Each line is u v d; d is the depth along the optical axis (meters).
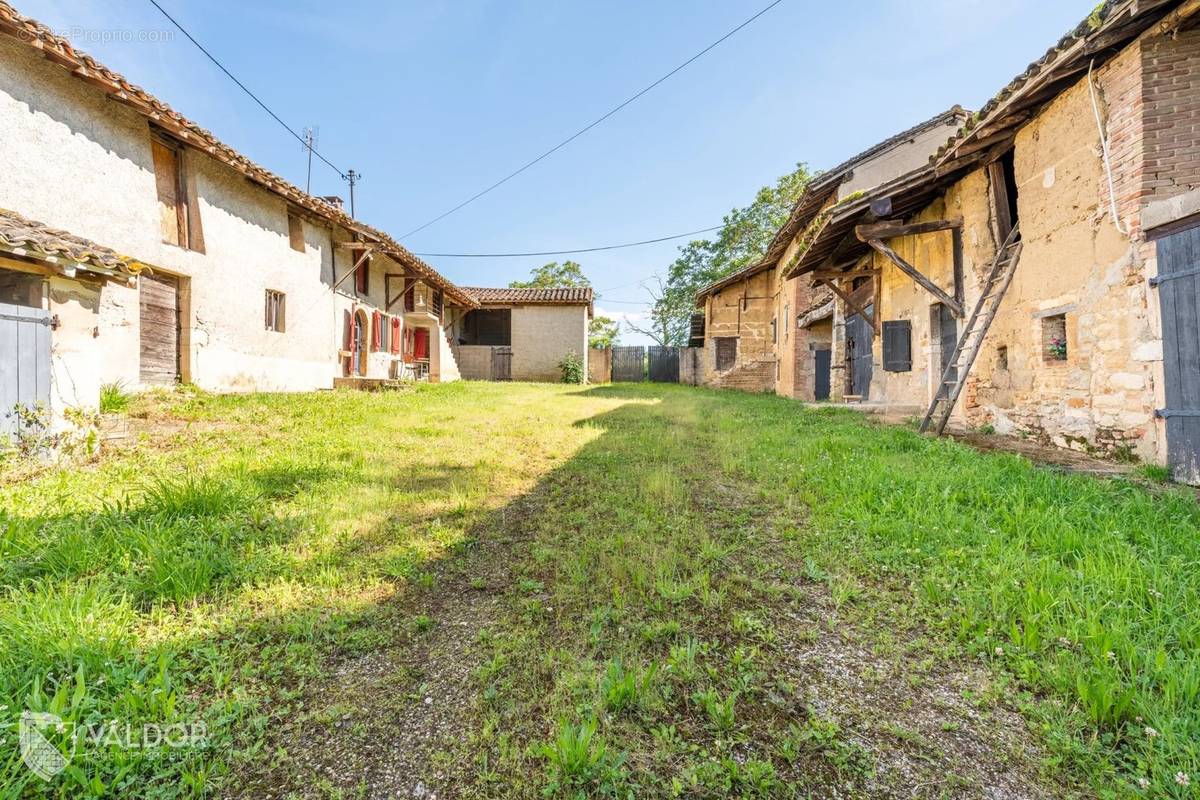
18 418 4.16
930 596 2.38
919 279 6.92
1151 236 4.11
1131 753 1.47
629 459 5.23
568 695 1.77
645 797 1.39
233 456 4.73
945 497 3.49
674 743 1.57
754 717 1.69
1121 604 2.06
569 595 2.46
